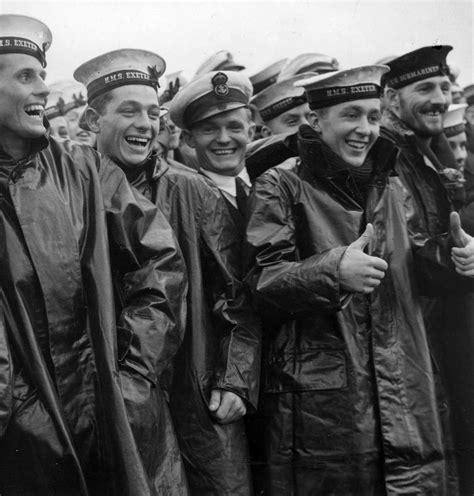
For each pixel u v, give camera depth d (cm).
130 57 403
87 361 365
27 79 365
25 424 353
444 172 472
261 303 387
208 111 420
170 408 393
